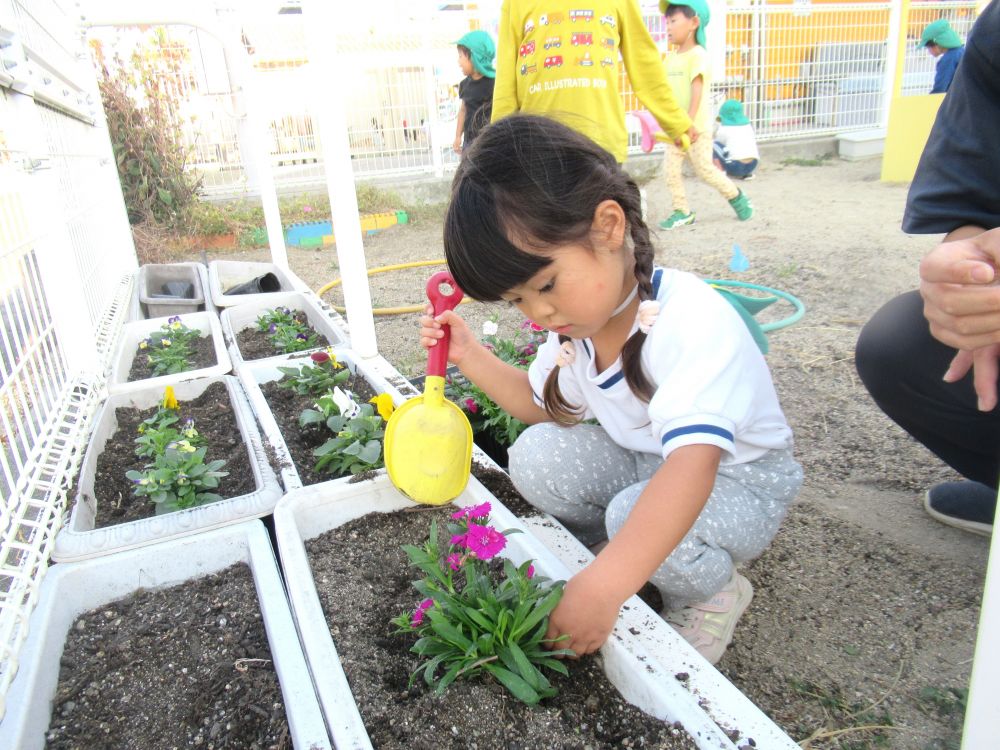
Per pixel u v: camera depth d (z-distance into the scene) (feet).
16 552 5.16
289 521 5.34
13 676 4.16
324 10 7.78
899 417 5.90
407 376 9.93
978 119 4.35
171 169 22.21
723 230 18.65
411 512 5.76
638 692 3.83
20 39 7.24
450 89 28.99
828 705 4.50
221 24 12.96
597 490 5.46
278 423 7.62
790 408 8.61
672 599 4.90
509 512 5.34
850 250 15.37
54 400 6.97
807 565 5.79
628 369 4.54
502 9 11.18
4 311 6.03
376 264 18.79
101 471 6.84
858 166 27.99
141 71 22.48
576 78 10.61
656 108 12.14
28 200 7.45
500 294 4.01
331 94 8.01
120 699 4.28
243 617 4.86
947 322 3.25
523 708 3.84
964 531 6.09
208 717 4.10
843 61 31.30
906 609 5.25
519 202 3.74
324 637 4.18
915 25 31.83
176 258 21.21
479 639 3.93
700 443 3.99
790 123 31.35
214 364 9.91
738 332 4.37
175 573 5.27
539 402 5.73
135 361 10.26
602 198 3.92
